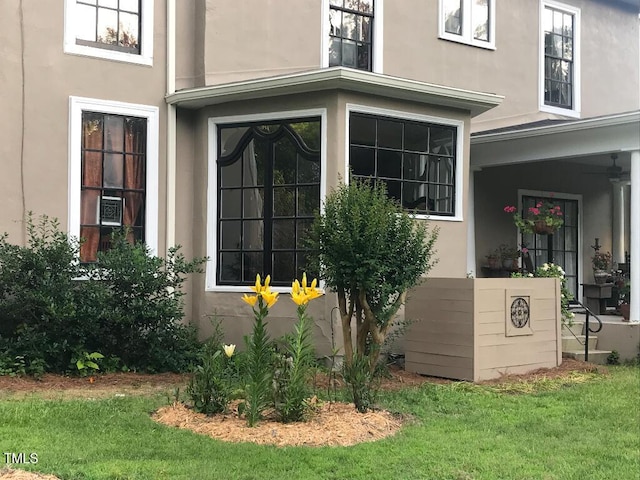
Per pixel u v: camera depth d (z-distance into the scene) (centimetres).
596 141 1123
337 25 1145
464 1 1318
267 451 530
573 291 1484
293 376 611
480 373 864
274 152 984
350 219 703
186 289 1028
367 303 710
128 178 1003
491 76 1354
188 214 1039
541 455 568
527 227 1293
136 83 1006
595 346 1126
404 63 1216
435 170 1042
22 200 923
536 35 1439
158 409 657
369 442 570
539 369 941
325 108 940
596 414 715
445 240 1035
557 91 1489
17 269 830
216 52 1034
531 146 1203
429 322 901
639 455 573
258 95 971
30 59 933
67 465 477
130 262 871
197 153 1039
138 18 1020
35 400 691
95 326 846
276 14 1078
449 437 606
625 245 1583
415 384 846
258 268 988
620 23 1612
